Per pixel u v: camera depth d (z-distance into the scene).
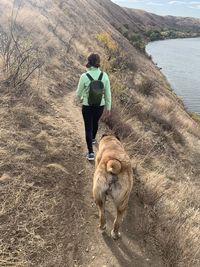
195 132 8.45
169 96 12.24
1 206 2.52
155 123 6.29
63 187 2.98
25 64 4.66
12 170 2.91
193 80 20.67
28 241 2.34
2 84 4.18
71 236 2.54
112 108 4.89
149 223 2.89
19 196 2.61
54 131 3.79
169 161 5.17
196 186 4.95
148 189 3.33
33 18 7.36
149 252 2.60
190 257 2.65
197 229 3.26
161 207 3.19
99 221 2.73
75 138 3.86
